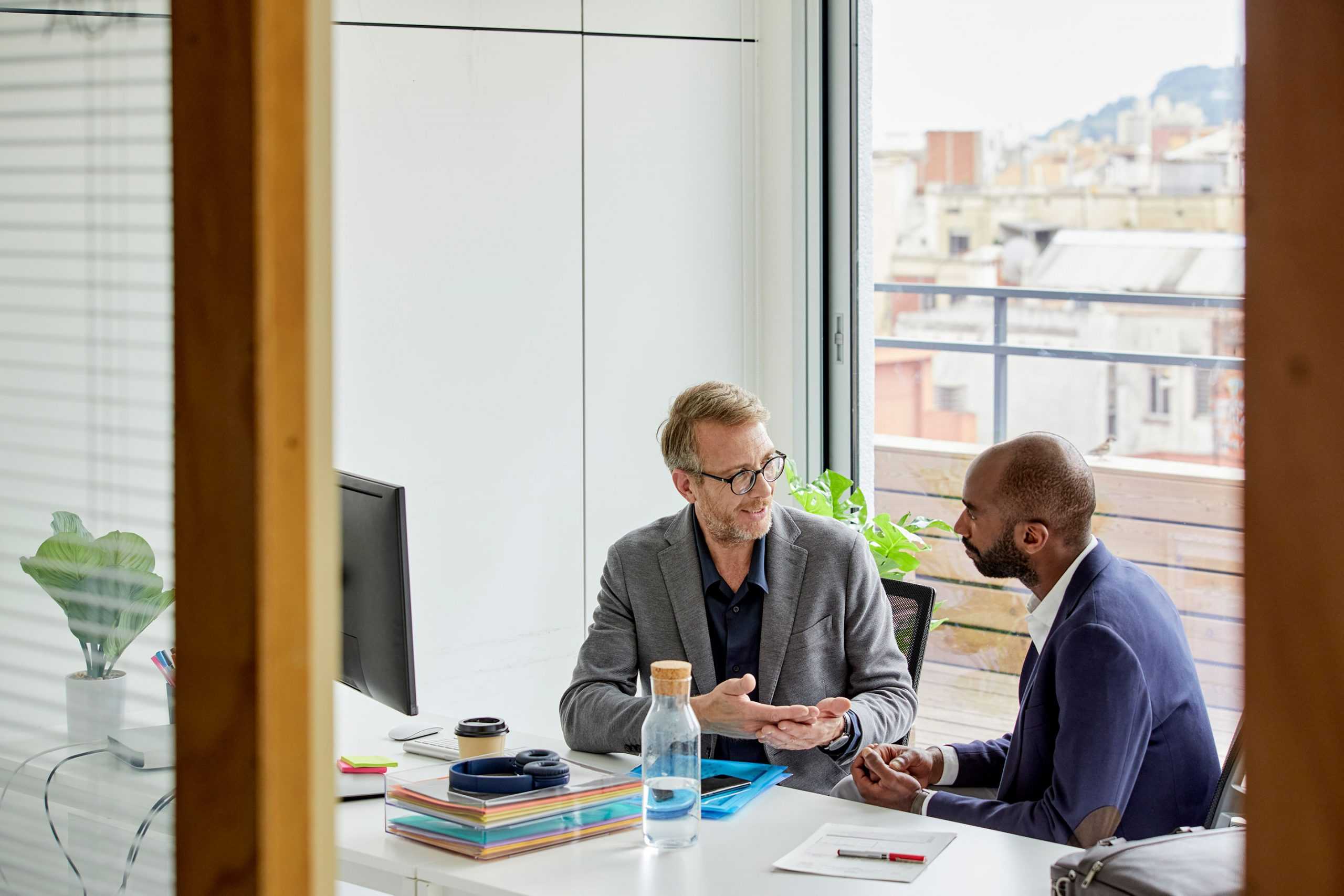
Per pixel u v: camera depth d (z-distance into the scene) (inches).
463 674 155.4
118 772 58.2
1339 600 29.2
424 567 152.1
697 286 171.2
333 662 37.6
